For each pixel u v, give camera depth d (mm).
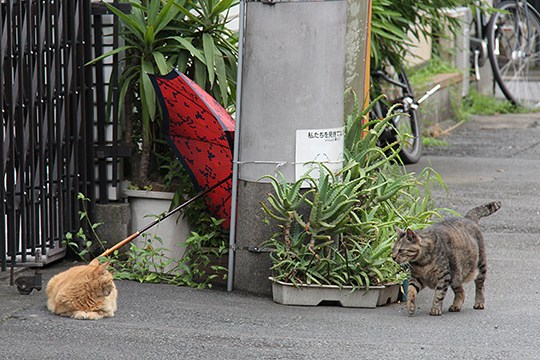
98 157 9875
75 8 9461
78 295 8070
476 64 22344
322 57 8703
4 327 7824
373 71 14953
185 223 9742
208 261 9422
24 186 8906
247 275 9086
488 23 22297
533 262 10508
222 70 9648
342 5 8781
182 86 8703
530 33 23328
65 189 9562
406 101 15453
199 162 9391
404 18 14383
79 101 9648
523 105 23531
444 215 12641
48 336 7625
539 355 7367
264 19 8719
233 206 9102
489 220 12461
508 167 16219
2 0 9133
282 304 8742
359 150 9328
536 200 13609
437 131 19703
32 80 8883
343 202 8492
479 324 8234
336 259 8734
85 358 7141
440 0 14523
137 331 7793
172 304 8617
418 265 8484
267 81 8773
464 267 8625
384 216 9219
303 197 8562
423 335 7875
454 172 15672
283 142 8812
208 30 9938
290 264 8664
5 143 8867
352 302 8750
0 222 8727
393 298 9008
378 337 7793
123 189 9992
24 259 9000
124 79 9773
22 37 8695
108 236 9883
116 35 9656
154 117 9680
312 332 7891
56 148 9305
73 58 9430
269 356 7250
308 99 8727
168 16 9695
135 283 9344
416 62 21641
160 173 10203
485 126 21141
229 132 8805
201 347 7430
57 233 9531
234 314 8359
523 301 9016
